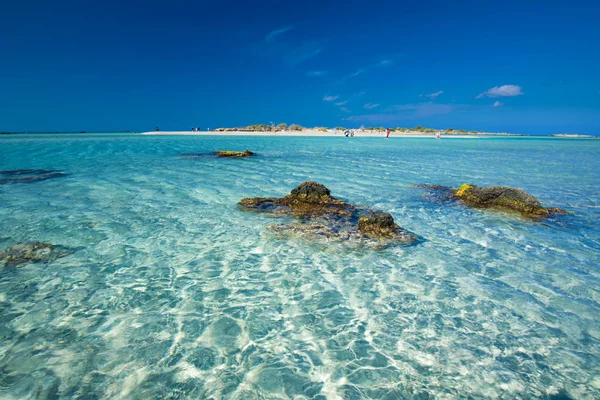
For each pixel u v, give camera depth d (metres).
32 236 7.54
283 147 36.25
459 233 8.38
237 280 5.80
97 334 4.31
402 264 6.51
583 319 4.79
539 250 7.33
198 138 55.44
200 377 3.66
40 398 3.32
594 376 3.72
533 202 10.39
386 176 16.80
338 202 10.73
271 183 14.34
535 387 3.57
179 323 4.59
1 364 3.75
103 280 5.69
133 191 12.32
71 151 28.14
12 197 11.18
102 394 3.39
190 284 5.63
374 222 8.20
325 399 3.41
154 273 5.98
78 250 6.88
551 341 4.30
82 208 9.95
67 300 5.07
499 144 51.62
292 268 6.28
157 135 70.12
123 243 7.30
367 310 4.95
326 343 4.24
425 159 25.59
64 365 3.77
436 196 12.27
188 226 8.47
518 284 5.78
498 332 4.47
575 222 9.42
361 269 6.27
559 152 36.03
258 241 7.56
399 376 3.71
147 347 4.10
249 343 4.22
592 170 20.12
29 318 4.60
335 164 21.34
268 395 3.45
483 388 3.55
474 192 11.64
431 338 4.34
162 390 3.47
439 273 6.15
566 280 5.95
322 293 5.41
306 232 8.02
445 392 3.50
